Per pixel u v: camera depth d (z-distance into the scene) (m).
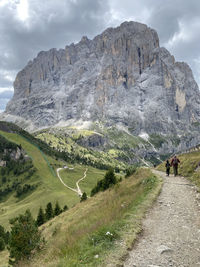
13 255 18.42
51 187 171.38
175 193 20.89
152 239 11.08
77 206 44.81
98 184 66.00
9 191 182.12
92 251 9.84
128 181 37.66
